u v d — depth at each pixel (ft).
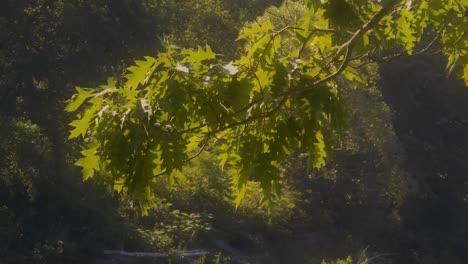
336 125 16.42
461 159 133.59
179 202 91.91
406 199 114.11
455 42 17.72
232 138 17.25
